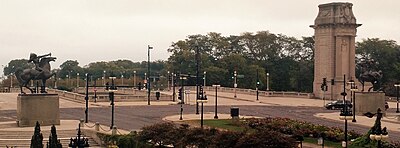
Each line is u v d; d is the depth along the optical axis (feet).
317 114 276.21
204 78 488.02
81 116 257.96
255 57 586.45
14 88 513.86
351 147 157.38
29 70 213.87
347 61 403.95
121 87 521.65
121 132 191.93
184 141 154.30
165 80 636.48
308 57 591.37
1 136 188.34
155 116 256.93
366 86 391.24
